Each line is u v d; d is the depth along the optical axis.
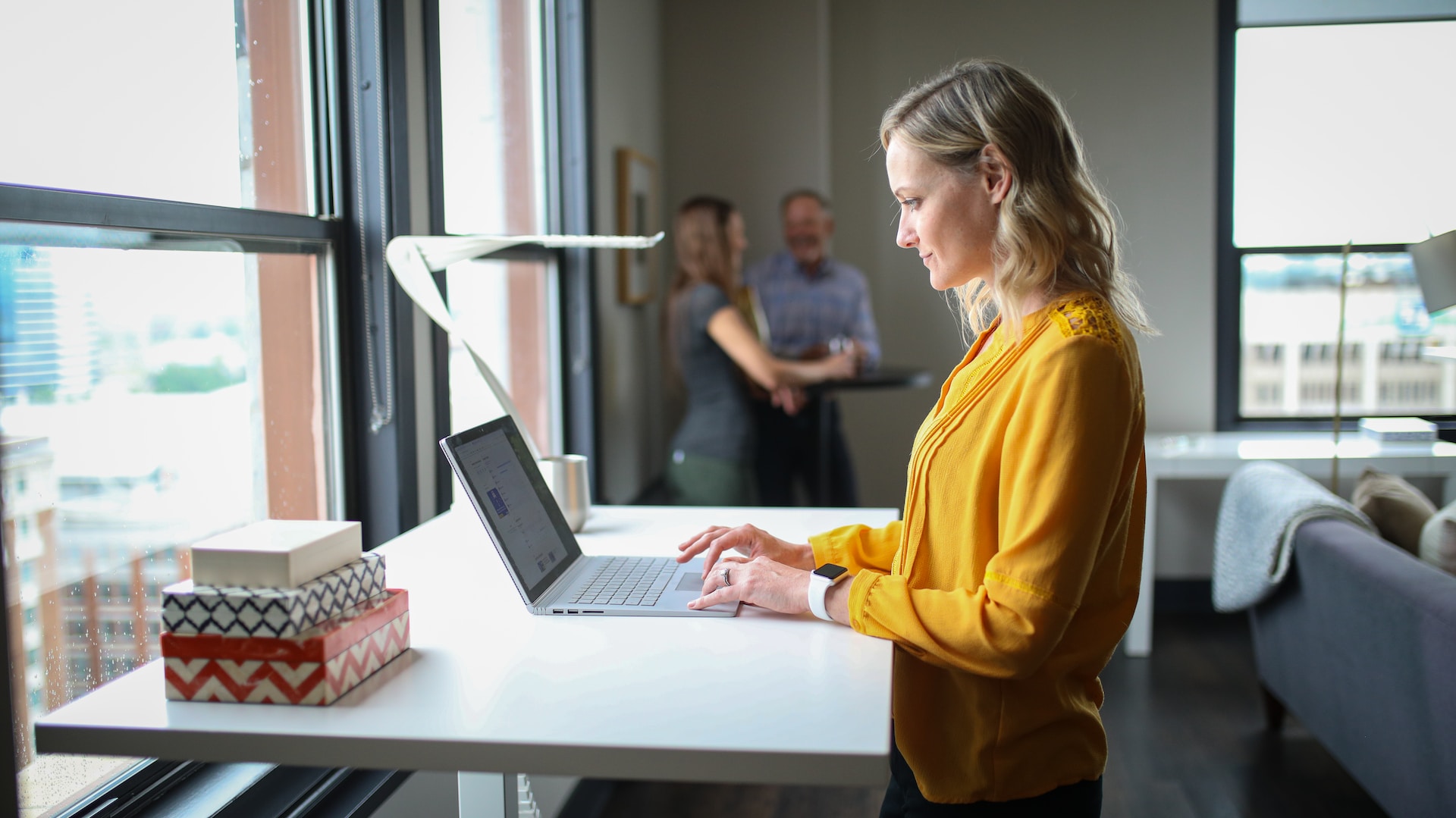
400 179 1.79
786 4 3.98
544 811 2.18
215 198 1.45
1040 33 4.06
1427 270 2.79
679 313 3.05
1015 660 0.98
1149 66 3.99
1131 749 2.77
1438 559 2.17
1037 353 1.00
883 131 1.16
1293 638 2.52
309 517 1.71
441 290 2.00
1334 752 2.29
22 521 1.10
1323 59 3.92
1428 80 3.88
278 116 1.62
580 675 1.04
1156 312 4.04
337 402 1.76
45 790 1.15
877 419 4.35
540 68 2.86
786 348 4.02
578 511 1.71
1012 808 1.07
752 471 3.12
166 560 1.35
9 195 1.06
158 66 1.33
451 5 2.22
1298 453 3.48
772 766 0.87
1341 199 3.96
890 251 4.26
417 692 1.00
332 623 1.01
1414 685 1.85
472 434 1.33
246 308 1.53
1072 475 0.96
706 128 4.04
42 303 1.13
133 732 0.93
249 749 0.92
